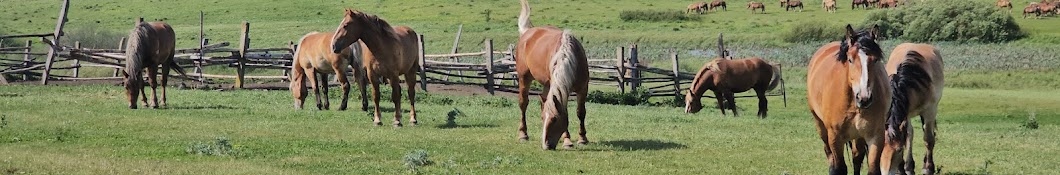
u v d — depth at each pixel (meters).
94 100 18.48
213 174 10.02
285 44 52.34
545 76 12.68
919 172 11.60
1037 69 41.53
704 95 30.45
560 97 12.12
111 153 11.43
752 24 60.41
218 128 14.22
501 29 58.38
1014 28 52.62
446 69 27.28
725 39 53.72
